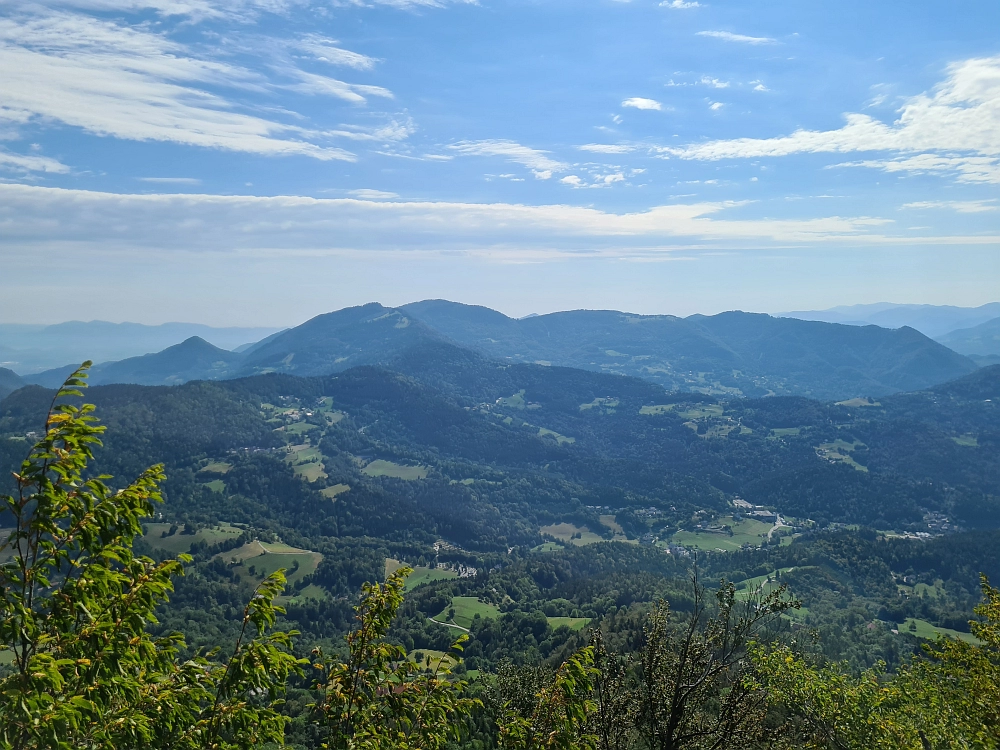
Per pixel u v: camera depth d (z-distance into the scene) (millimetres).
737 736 12406
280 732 9617
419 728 10695
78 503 8367
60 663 7383
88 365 8891
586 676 11203
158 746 8773
